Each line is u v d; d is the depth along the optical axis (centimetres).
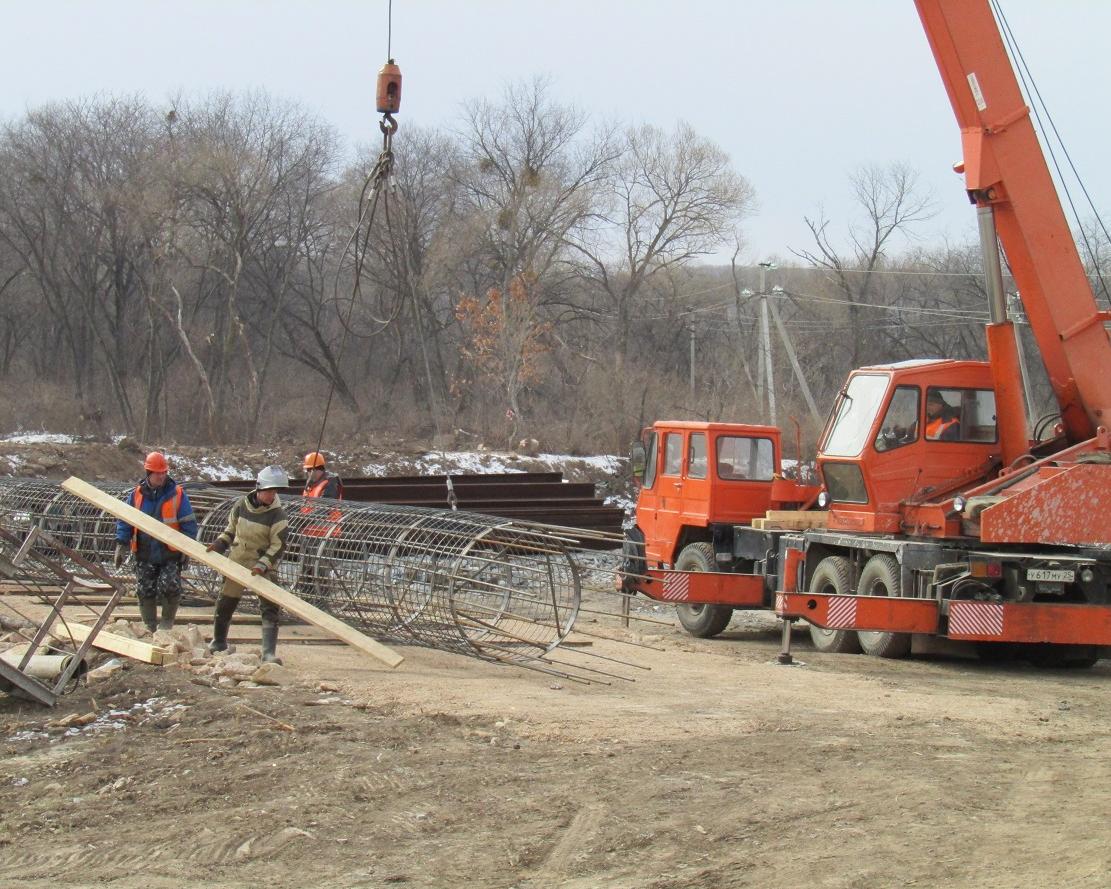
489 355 4475
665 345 5259
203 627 1336
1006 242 1396
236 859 611
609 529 2612
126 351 4675
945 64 1370
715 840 636
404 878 586
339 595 1242
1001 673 1335
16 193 4606
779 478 1708
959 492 1461
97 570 968
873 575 1434
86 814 674
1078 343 1378
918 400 1463
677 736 865
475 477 2850
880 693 1108
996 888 562
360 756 781
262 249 4934
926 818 673
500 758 788
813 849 621
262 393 4612
